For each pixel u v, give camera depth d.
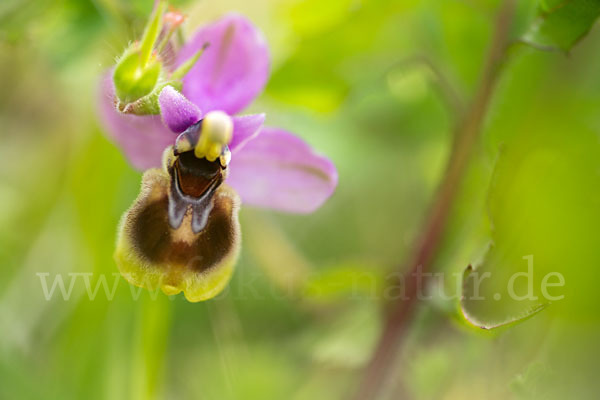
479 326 0.22
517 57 0.25
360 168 0.30
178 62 0.23
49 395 0.25
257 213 0.27
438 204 0.25
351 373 0.26
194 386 0.26
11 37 0.25
